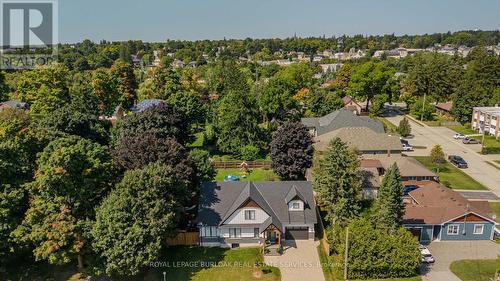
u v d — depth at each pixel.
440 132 102.69
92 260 38.84
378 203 45.75
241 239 46.78
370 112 121.19
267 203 48.66
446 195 53.81
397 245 40.59
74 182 40.16
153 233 38.03
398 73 192.50
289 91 103.25
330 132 79.62
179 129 72.06
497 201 60.25
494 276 41.03
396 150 72.50
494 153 84.31
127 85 119.06
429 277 40.97
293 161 62.75
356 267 40.09
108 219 38.09
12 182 41.34
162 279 40.38
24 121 63.38
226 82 131.12
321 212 54.50
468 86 110.31
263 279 40.44
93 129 68.75
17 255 43.44
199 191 51.72
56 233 36.66
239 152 79.62
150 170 42.44
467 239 48.56
